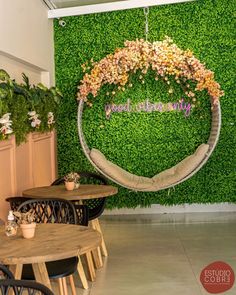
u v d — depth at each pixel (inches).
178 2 259.3
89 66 271.0
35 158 223.5
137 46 247.9
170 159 270.8
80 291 152.6
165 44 245.9
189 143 269.3
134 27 265.9
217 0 259.6
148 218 261.7
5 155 174.9
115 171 253.4
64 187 196.7
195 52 262.2
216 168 267.4
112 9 261.1
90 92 263.9
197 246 200.8
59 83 274.2
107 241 213.8
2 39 175.8
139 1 258.8
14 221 116.4
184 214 268.8
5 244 105.7
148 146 272.1
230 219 251.9
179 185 271.0
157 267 174.4
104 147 274.7
